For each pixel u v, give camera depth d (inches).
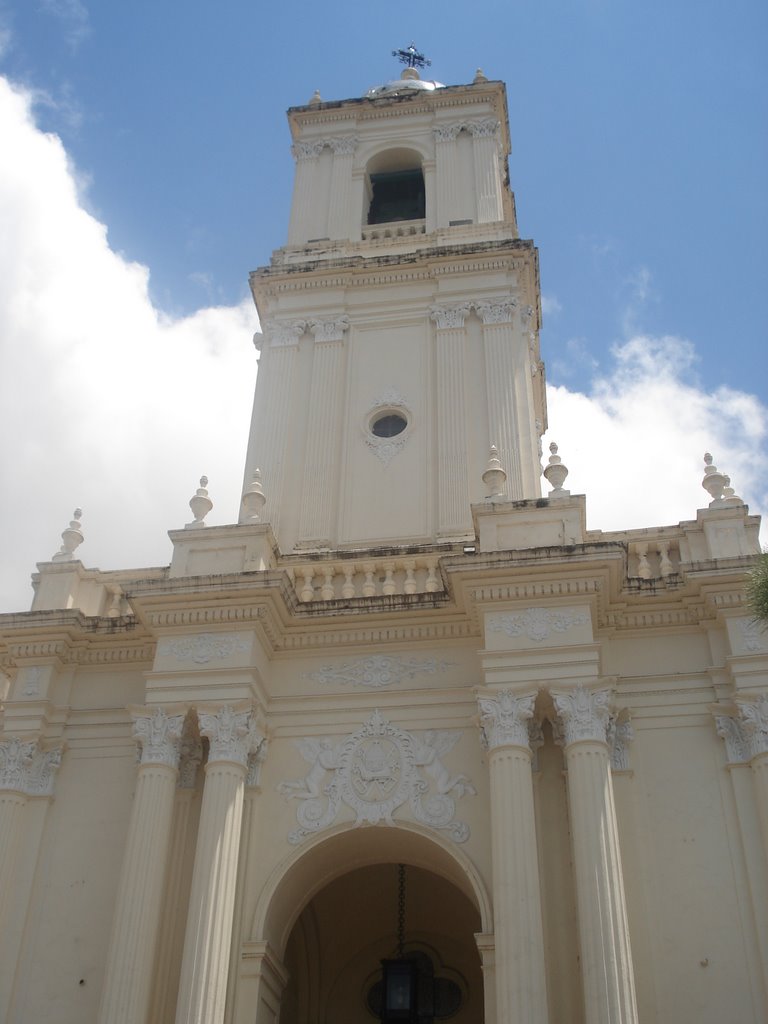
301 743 594.6
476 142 952.9
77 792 604.1
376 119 994.1
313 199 948.6
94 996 537.3
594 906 480.4
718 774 552.1
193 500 665.6
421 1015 716.7
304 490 749.9
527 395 780.6
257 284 864.9
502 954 478.9
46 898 571.8
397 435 772.6
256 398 811.4
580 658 550.9
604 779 517.3
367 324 833.5
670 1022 489.4
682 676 580.4
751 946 502.3
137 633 635.5
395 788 572.1
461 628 610.5
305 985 730.2
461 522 711.1
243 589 592.4
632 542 627.8
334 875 607.8
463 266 839.1
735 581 578.9
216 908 513.0
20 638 642.8
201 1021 482.6
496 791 522.3
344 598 621.0
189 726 586.2
